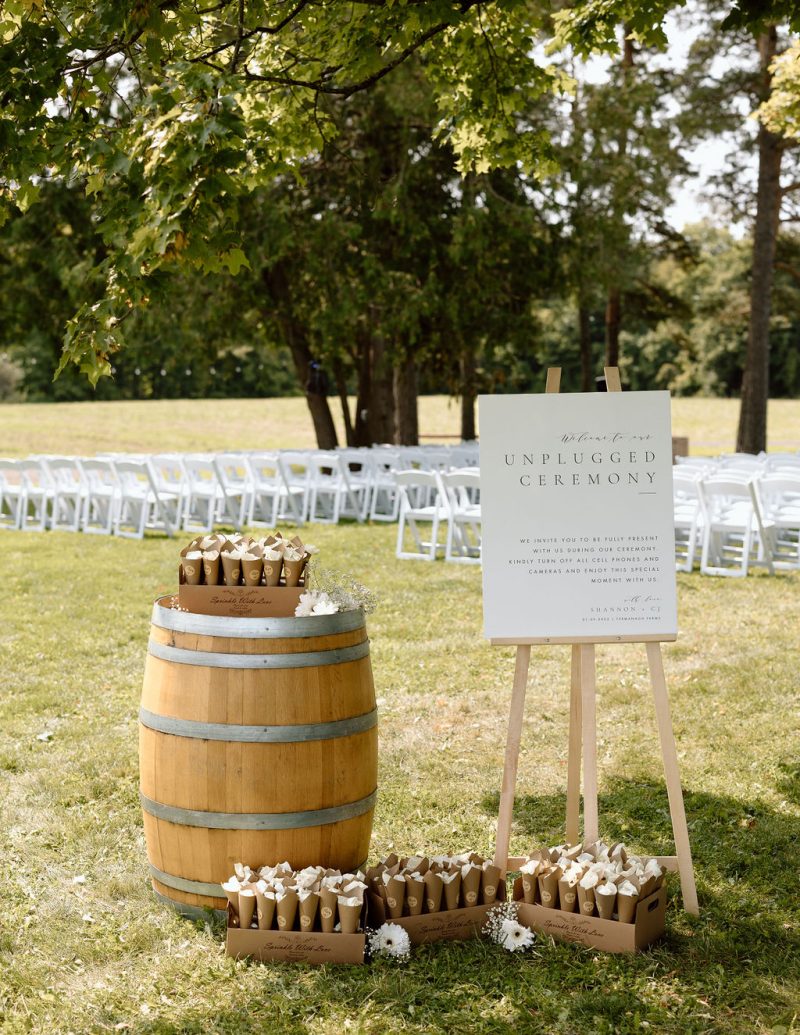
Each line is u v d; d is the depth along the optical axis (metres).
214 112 3.62
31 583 10.44
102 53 4.14
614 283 18.27
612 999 3.27
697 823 4.67
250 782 3.70
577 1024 3.20
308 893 3.57
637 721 6.07
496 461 3.88
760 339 19.22
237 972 3.51
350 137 17.81
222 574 3.93
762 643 7.69
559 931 3.67
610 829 4.62
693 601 9.21
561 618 3.88
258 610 3.89
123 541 13.16
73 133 3.99
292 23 6.37
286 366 57.09
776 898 3.98
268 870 3.69
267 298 18.22
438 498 11.89
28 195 4.27
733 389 58.34
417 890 3.66
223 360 21.56
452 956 3.59
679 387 58.97
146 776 3.88
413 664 7.34
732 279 45.47
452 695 6.66
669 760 3.85
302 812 3.75
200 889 3.84
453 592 9.73
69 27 4.25
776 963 3.51
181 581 3.92
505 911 3.73
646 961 3.52
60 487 14.16
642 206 19.97
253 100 6.46
